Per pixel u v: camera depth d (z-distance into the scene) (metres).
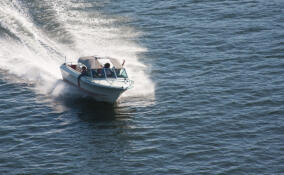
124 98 140.62
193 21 193.38
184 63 162.00
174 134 122.19
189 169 108.25
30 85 147.50
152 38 180.38
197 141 119.12
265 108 134.12
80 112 133.00
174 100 139.25
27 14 193.00
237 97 140.25
